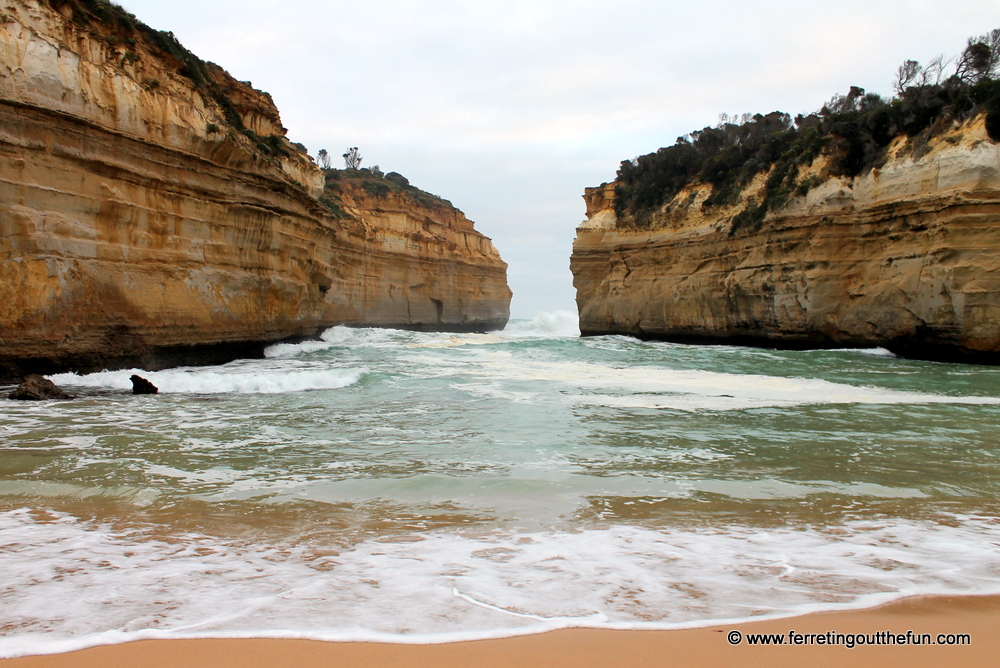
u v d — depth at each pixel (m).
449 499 5.79
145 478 6.41
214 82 20.41
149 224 15.72
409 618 3.32
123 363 14.87
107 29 15.39
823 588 3.83
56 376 13.20
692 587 3.82
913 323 22.64
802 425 9.71
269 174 20.25
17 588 3.67
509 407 11.41
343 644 3.01
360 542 4.63
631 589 3.78
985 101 21.81
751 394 13.16
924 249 22.42
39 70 13.01
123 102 14.97
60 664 2.78
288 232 22.16
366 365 19.27
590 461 7.34
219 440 8.44
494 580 3.89
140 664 2.78
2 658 2.82
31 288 12.66
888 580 3.97
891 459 7.53
